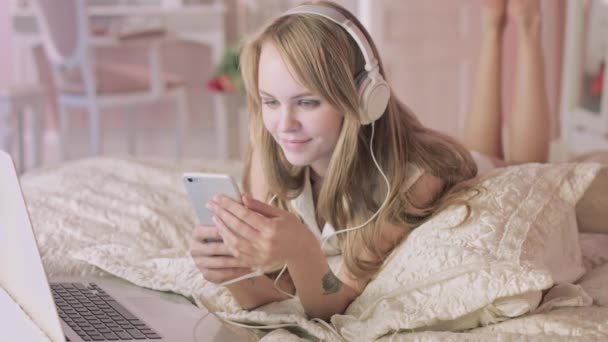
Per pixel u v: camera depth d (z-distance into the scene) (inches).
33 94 173.9
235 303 57.7
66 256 66.6
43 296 42.5
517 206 57.7
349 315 53.9
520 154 98.3
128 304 54.4
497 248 52.6
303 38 51.3
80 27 161.5
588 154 79.2
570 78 126.1
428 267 52.1
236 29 206.2
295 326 53.1
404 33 163.6
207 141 210.8
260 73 52.7
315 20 52.3
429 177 59.6
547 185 61.0
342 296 55.3
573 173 62.2
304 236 49.8
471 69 169.6
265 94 52.9
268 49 52.2
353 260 57.7
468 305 49.2
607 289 56.5
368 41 55.4
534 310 50.5
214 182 48.1
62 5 161.0
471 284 49.6
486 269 49.8
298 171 60.9
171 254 68.1
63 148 175.0
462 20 167.8
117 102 168.7
